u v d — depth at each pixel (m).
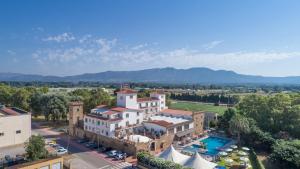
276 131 81.44
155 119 86.50
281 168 55.31
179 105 166.50
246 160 58.97
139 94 123.38
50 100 96.69
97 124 75.31
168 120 85.31
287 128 79.31
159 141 70.31
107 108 82.88
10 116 67.31
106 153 64.62
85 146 70.56
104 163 57.06
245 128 74.94
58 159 46.00
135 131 77.81
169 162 48.84
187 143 77.06
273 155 57.44
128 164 56.62
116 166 55.28
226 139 82.81
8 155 57.56
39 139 50.03
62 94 105.12
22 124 69.94
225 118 90.69
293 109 79.00
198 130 90.06
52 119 103.69
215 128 97.62
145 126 79.81
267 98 87.75
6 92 114.69
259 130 74.94
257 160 57.59
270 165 58.50
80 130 80.25
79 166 54.66
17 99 108.75
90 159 59.62
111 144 68.81
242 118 77.81
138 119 82.19
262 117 85.94
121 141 65.88
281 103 83.06
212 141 81.06
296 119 78.12
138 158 55.09
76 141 75.69
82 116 85.19
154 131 77.06
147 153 56.12
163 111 98.31
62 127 93.88
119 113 76.50
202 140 81.69
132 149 62.81
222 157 63.50
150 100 98.69
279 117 82.50
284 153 55.47
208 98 194.25
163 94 108.62
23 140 70.12
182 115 90.88
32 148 48.06
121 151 64.94
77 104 83.50
